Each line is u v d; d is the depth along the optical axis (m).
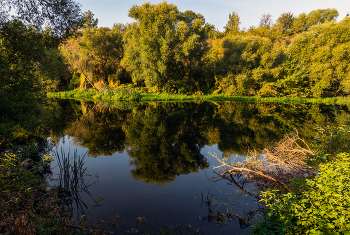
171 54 27.89
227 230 3.44
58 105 23.36
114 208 4.21
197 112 20.31
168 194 4.85
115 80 36.72
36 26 8.30
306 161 3.70
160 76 29.50
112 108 21.62
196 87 33.53
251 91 31.23
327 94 30.31
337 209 2.31
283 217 2.52
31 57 9.23
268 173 5.22
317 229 2.18
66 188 5.01
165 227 3.53
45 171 6.02
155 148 9.14
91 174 6.15
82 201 4.50
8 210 3.16
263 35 47.03
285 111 21.22
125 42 34.47
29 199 3.77
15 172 3.91
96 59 35.81
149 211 4.10
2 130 6.99
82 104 24.42
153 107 22.61
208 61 32.69
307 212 2.34
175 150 8.81
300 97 29.97
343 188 2.46
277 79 30.19
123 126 13.87
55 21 8.55
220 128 13.59
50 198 4.42
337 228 2.20
